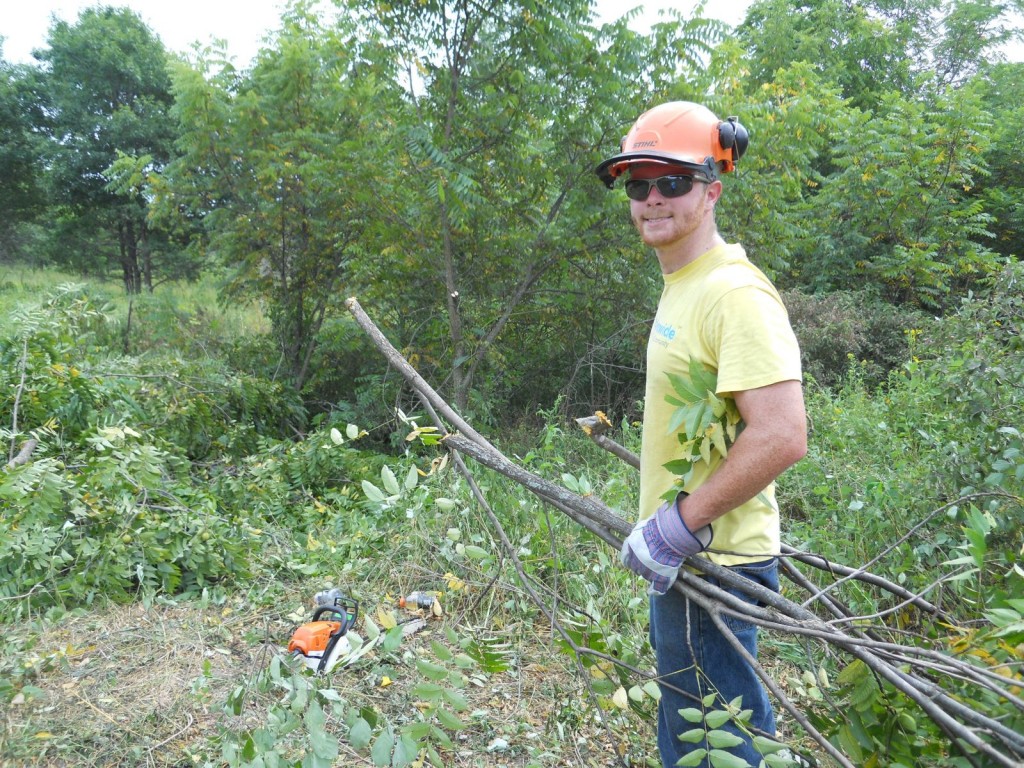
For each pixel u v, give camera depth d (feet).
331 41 24.58
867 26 56.34
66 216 65.87
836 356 30.99
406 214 24.95
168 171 29.94
